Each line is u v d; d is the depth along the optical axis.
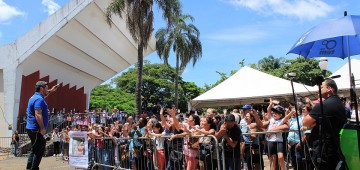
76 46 29.12
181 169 8.43
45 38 24.45
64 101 33.09
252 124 8.64
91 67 35.19
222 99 16.64
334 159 4.71
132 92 61.94
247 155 8.82
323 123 4.74
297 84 15.85
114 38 32.41
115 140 10.37
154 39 36.38
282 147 7.90
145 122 10.51
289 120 8.35
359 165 4.47
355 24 4.64
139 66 25.44
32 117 6.60
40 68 27.97
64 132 18.27
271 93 15.73
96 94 61.19
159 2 25.16
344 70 16.16
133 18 24.42
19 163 17.47
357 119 4.51
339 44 5.46
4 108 24.36
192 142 8.14
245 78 17.23
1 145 23.80
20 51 24.58
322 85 5.01
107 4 26.53
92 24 27.88
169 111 8.86
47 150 20.66
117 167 10.10
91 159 11.51
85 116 22.28
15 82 24.42
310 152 5.14
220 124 8.55
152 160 9.03
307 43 5.34
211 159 7.68
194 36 38.69
